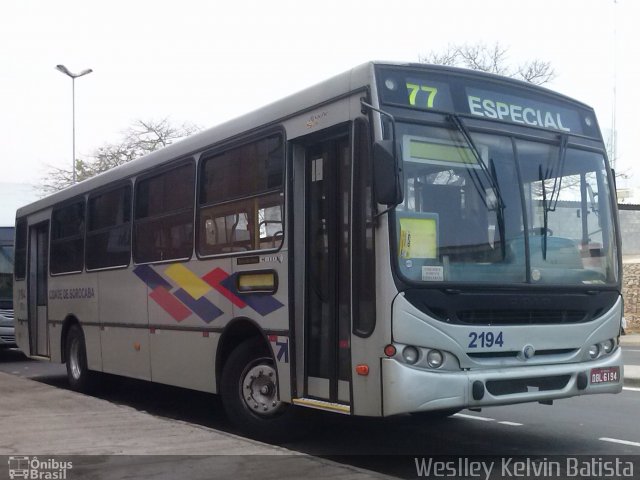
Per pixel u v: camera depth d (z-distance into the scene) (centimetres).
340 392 677
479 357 642
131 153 3912
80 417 873
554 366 676
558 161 723
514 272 670
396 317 612
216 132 866
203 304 867
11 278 1852
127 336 1045
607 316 722
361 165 653
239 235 810
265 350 786
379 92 643
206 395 1202
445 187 652
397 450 753
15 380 1246
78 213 1227
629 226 3094
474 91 693
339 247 693
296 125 734
